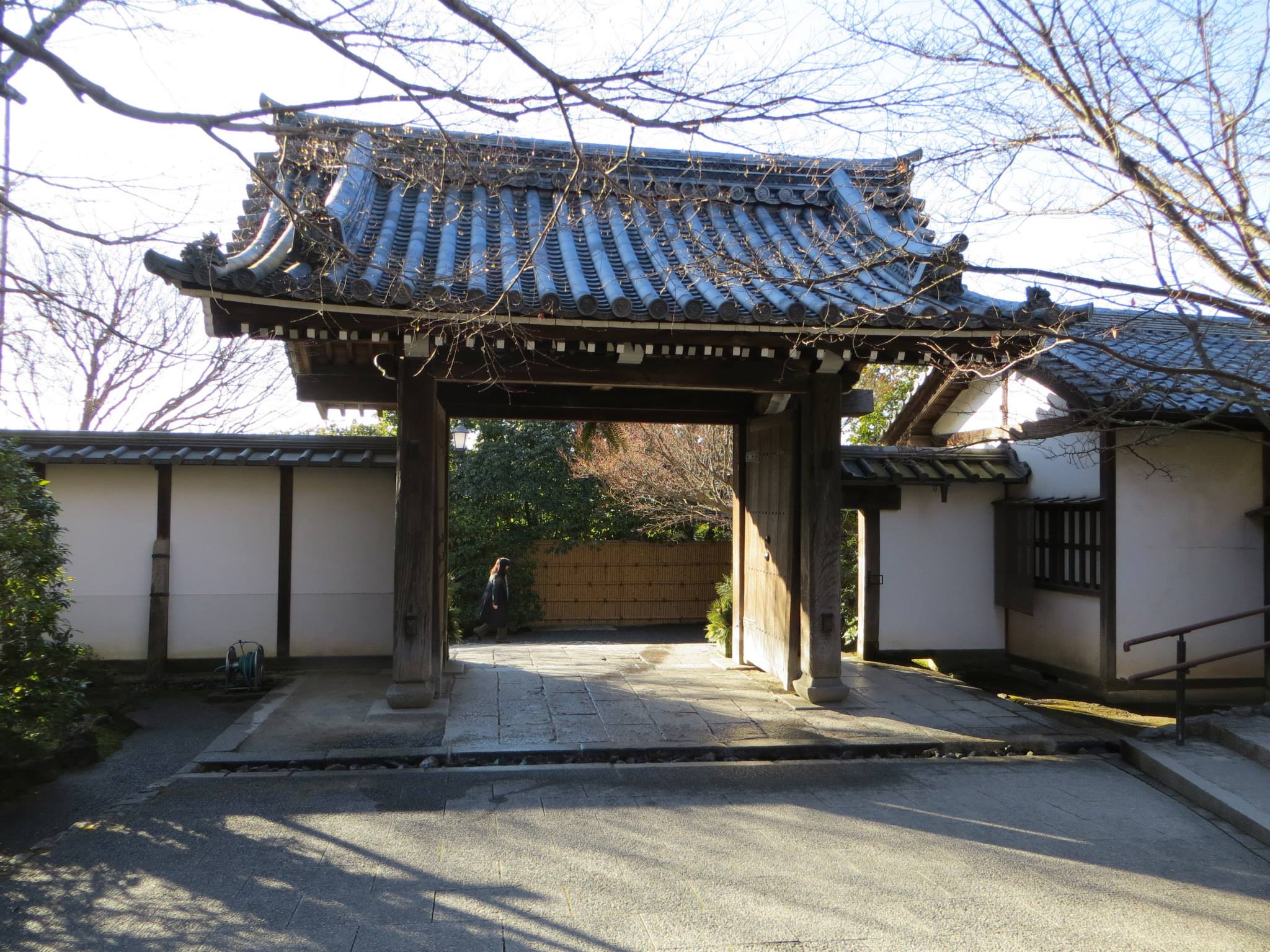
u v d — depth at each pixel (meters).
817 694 8.00
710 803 5.59
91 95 3.74
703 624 20.36
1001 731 7.18
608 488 19.73
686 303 6.64
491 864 4.61
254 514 9.44
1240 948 3.87
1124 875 4.63
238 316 6.31
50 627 6.04
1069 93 4.86
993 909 4.20
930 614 10.75
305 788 5.77
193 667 9.25
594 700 8.09
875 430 17.41
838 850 4.86
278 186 7.15
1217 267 4.37
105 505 9.25
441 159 6.12
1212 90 4.69
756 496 9.88
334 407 9.33
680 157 10.12
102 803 5.54
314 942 3.79
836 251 8.90
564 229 8.52
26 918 3.98
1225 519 9.25
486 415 9.49
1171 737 6.99
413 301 6.11
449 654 10.50
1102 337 9.61
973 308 7.07
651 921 4.02
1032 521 10.25
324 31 3.97
